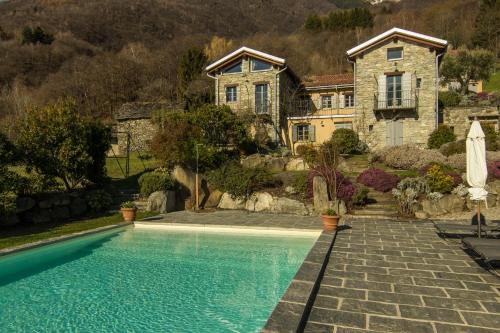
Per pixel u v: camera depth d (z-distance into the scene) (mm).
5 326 4906
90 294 6039
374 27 64625
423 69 23828
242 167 16781
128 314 5246
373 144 24734
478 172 7953
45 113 13336
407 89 23875
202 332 4684
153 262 7910
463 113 25453
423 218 12352
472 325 4375
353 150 22922
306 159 18844
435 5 67062
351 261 7047
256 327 4824
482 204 13078
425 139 23703
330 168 14602
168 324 4930
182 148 15727
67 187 14086
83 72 48531
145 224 11719
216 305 5570
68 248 8977
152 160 22828
